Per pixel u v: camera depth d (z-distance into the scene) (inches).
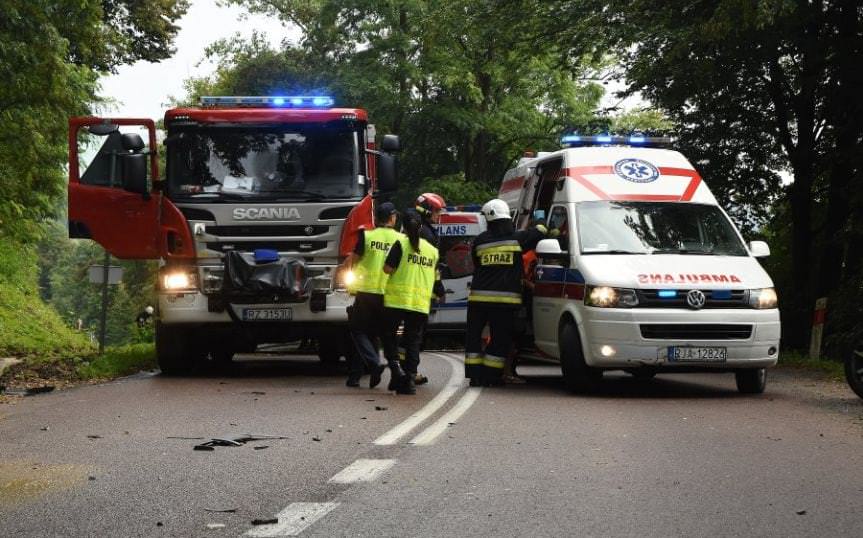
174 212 579.2
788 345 949.8
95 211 597.9
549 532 223.5
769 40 799.7
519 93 1775.3
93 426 378.0
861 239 813.2
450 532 223.0
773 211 1021.2
